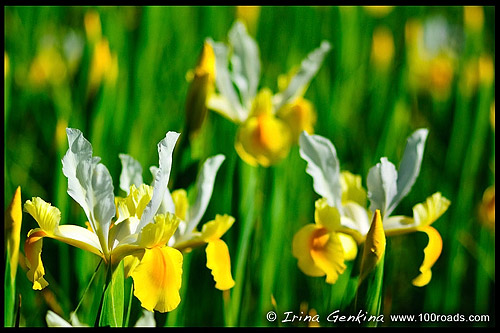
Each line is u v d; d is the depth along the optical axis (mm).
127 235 2115
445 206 2197
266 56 3105
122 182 2172
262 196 2365
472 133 2426
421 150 2209
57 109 2480
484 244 2383
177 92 2660
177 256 2113
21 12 3219
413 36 2893
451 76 2762
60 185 2322
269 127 2355
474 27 3018
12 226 2098
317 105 2586
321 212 2189
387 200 2195
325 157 2197
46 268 2320
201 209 2182
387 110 2564
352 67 2900
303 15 3264
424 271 2188
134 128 2408
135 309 2172
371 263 2131
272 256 2311
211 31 3080
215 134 2447
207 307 2316
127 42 2764
